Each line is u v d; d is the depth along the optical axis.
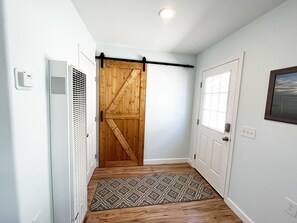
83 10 1.58
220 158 2.12
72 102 1.11
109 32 2.12
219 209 1.84
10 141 0.74
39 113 0.95
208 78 2.51
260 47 1.52
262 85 1.49
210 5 1.43
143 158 2.96
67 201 1.16
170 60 2.85
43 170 1.01
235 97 1.85
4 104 0.71
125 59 2.63
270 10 1.42
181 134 3.07
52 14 1.09
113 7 1.52
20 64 0.77
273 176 1.36
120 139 2.81
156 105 2.90
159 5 1.46
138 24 1.87
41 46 0.95
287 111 1.24
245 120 1.70
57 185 1.14
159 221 1.62
